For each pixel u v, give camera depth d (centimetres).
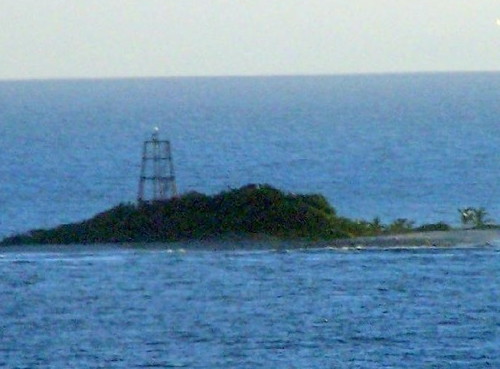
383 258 17912
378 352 13675
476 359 13425
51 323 15050
